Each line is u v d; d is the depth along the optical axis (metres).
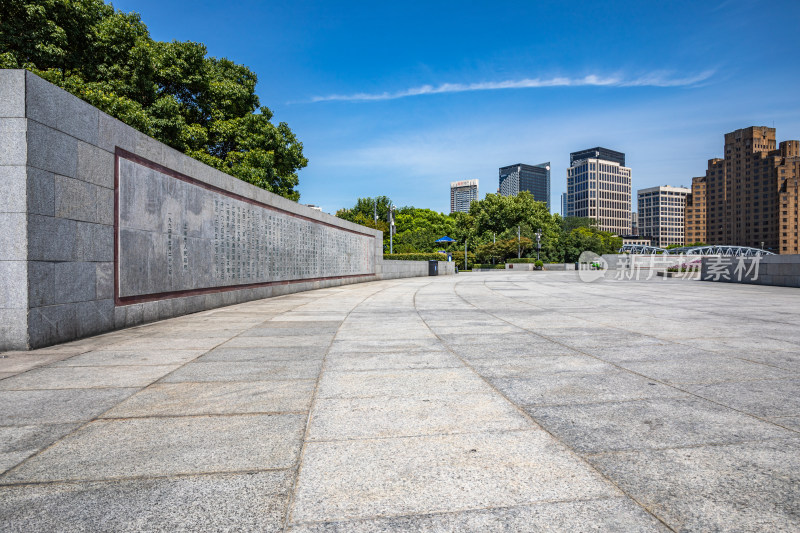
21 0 14.15
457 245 74.19
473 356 5.63
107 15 18.38
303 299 14.14
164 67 19.94
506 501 2.26
